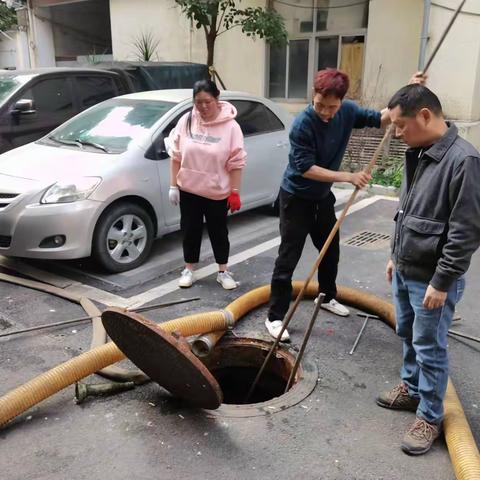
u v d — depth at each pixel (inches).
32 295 173.9
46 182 177.9
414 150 98.4
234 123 164.7
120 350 118.4
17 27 583.5
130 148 191.6
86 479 98.8
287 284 145.9
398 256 103.3
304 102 399.2
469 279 188.7
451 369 134.3
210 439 108.9
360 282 187.2
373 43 348.2
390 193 304.5
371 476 99.7
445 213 93.2
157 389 125.3
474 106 311.1
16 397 112.4
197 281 185.9
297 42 394.0
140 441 108.3
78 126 215.5
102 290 177.6
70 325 154.4
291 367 135.5
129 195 187.3
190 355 101.3
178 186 170.2
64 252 175.8
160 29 458.3
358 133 332.8
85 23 609.6
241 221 258.4
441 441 108.5
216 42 422.3
